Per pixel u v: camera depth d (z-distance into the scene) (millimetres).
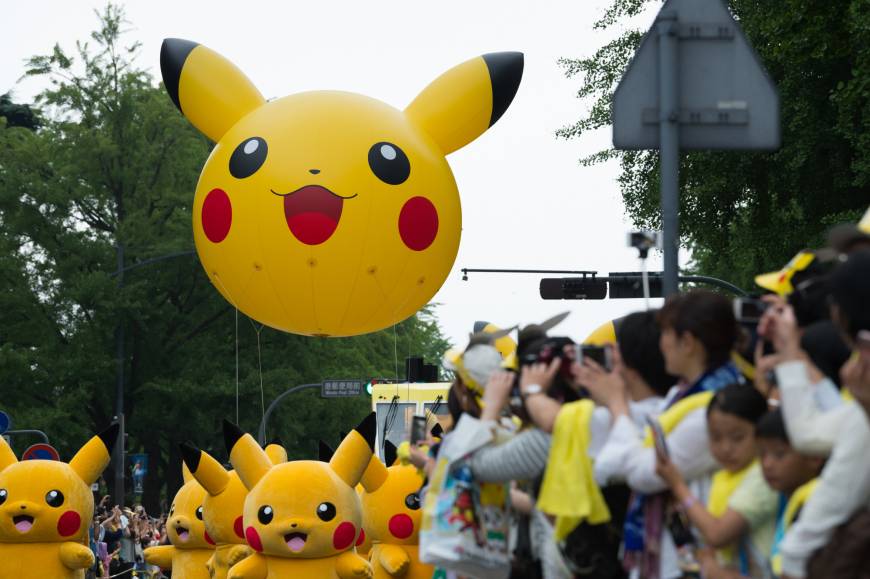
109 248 57594
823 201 28547
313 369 62781
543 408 7848
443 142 16750
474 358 9211
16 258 56844
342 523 17328
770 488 6801
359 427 17703
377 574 19609
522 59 16969
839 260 6707
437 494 8594
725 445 6961
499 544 8703
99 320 55156
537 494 8430
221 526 19969
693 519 6914
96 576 32312
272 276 15273
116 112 58031
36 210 57156
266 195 15102
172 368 59531
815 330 6992
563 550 8000
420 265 15664
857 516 5883
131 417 59031
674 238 8430
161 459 69688
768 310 6613
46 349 55250
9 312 56656
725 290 36875
